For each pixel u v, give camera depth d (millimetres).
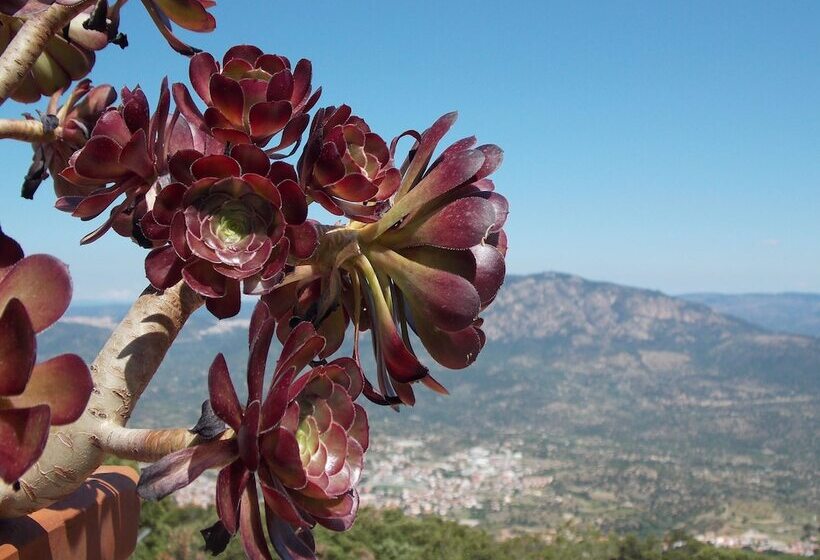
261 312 367
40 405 289
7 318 286
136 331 425
